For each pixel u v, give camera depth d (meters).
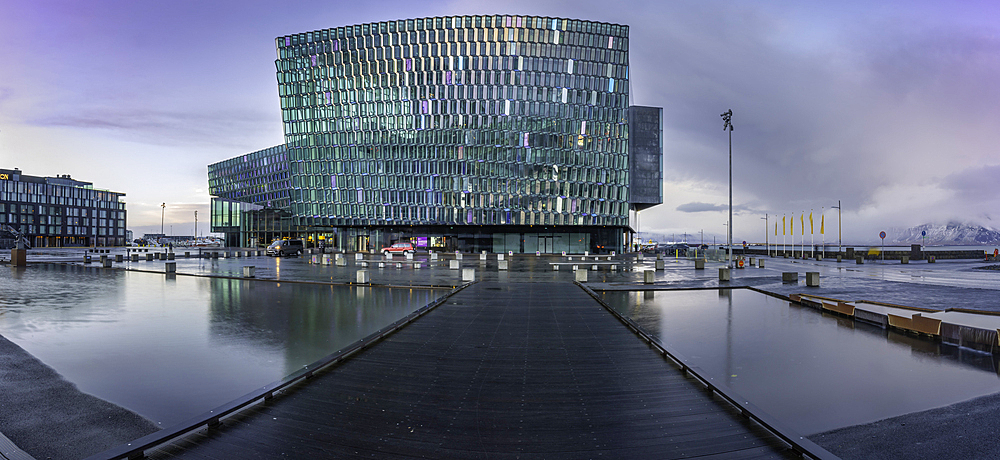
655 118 74.62
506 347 9.69
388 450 5.05
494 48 70.81
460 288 20.38
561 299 17.28
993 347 9.34
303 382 7.31
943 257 54.88
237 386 7.36
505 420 5.86
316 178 76.75
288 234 93.06
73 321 12.89
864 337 10.81
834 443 5.21
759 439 5.31
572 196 70.50
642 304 16.28
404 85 73.12
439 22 71.69
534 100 70.56
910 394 6.84
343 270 32.81
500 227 73.75
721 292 19.95
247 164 113.88
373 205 74.50
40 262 40.69
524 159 70.50
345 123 75.44
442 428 5.61
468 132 71.38
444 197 71.94
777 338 10.71
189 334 11.18
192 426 5.27
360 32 74.06
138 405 6.54
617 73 71.31
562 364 8.41
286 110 77.62
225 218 101.06
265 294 19.06
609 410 6.20
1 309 14.98
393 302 16.72
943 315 12.91
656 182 74.19
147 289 20.73
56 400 6.71
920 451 4.99
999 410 6.16
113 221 146.12
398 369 8.05
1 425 5.84
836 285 22.39
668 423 5.77
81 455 5.09
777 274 29.56
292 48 76.75
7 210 119.38
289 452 4.99
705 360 8.77
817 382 7.43
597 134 70.94
